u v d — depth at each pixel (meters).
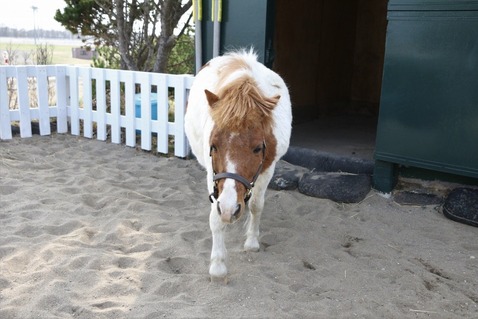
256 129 2.51
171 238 3.72
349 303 2.87
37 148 6.11
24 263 3.24
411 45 4.19
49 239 3.60
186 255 3.43
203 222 4.08
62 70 6.75
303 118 7.62
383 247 3.70
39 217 4.04
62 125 6.94
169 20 8.00
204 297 2.89
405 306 2.89
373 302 2.90
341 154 5.43
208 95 2.62
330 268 3.34
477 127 3.98
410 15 4.15
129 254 3.46
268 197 4.68
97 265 3.23
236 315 2.69
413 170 4.61
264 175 3.08
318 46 7.73
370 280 3.19
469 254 3.60
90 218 4.07
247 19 5.35
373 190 4.71
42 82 6.61
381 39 8.38
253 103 2.52
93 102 7.62
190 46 8.99
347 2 8.26
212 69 3.44
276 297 2.92
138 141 6.66
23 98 6.46
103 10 8.37
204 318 2.64
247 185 2.51
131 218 4.09
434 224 4.10
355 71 8.85
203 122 3.05
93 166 5.56
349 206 4.50
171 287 2.97
